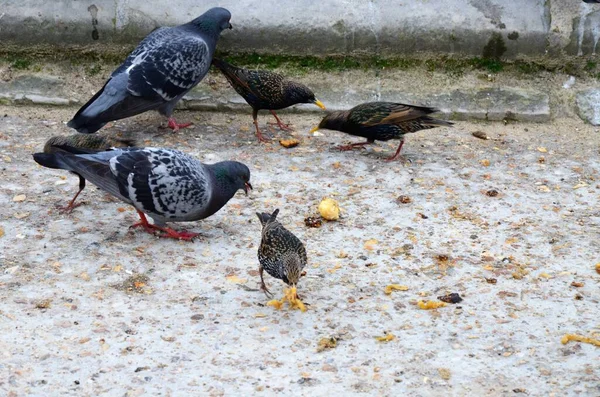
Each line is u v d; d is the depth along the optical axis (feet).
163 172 7.19
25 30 8.66
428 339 6.75
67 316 6.82
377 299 6.99
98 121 8.09
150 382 6.49
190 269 7.16
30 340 6.68
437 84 8.71
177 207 7.24
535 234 7.48
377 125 8.08
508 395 6.47
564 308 6.96
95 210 7.61
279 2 8.72
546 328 6.83
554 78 8.75
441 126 8.36
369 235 7.45
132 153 7.23
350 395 6.46
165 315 6.85
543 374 6.57
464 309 6.94
